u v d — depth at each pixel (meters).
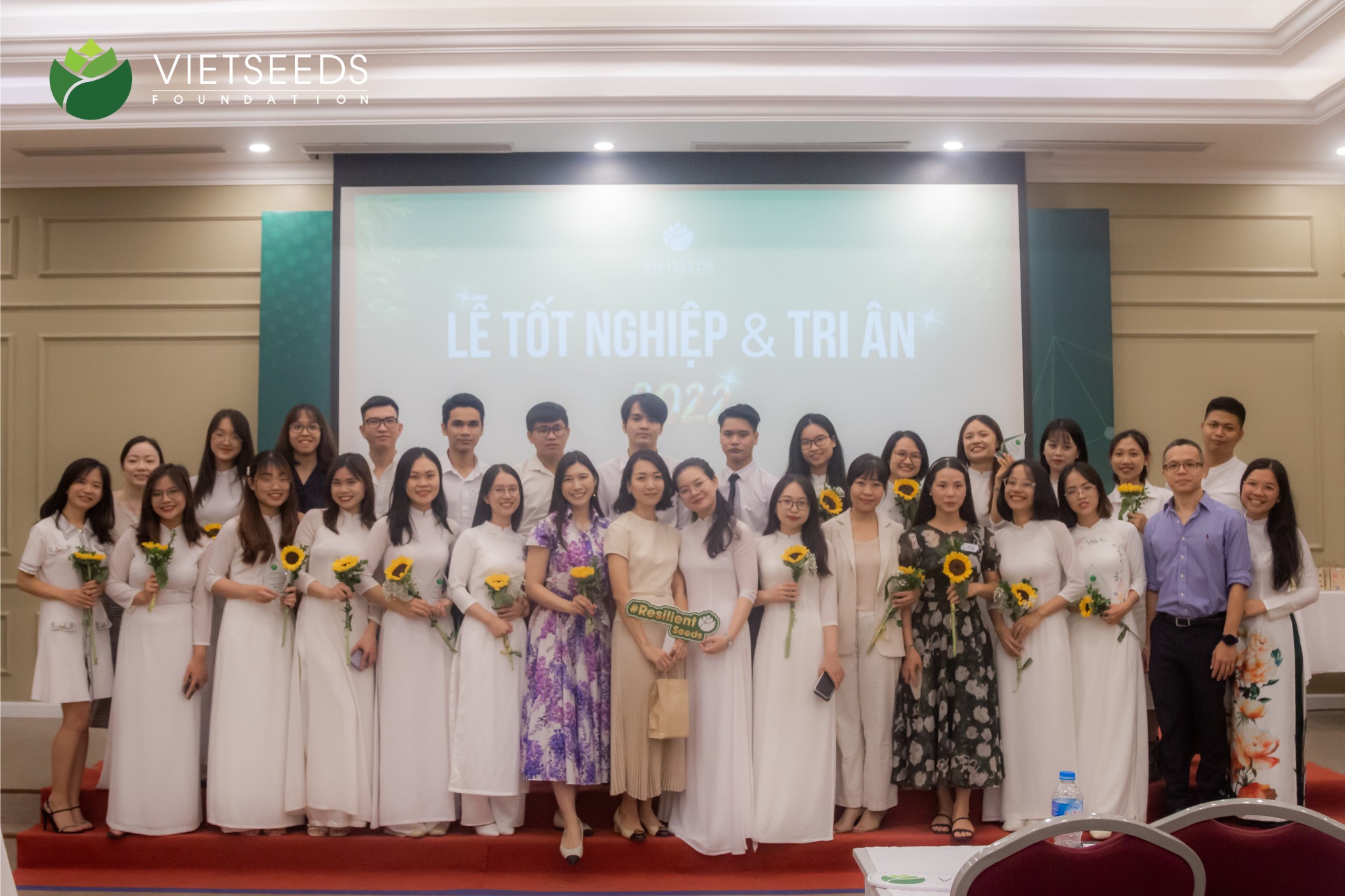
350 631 3.97
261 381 5.97
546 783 4.18
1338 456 6.27
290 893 3.76
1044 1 5.07
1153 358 6.20
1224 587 4.09
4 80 5.24
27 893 3.76
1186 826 2.10
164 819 3.96
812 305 5.81
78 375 6.24
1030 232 5.99
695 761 3.89
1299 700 4.09
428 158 5.80
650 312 5.79
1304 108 5.33
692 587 3.95
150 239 6.23
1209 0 5.05
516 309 5.79
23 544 6.23
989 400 5.80
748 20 5.05
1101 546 4.13
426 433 5.77
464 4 5.05
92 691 4.25
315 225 6.00
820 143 5.66
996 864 2.01
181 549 4.10
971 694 3.91
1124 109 5.28
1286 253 6.26
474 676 3.90
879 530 4.16
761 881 3.83
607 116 5.19
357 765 3.91
